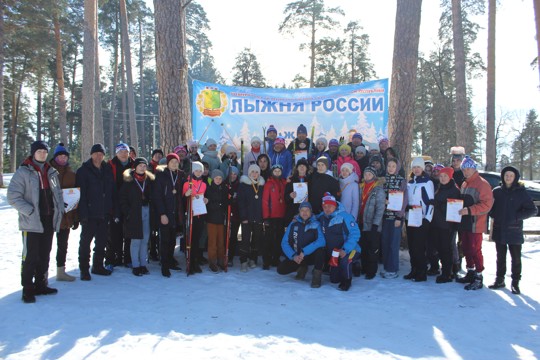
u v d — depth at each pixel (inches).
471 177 239.3
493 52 662.5
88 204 230.4
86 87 613.0
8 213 548.1
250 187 265.9
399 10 335.3
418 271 246.8
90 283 229.1
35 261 195.9
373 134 356.2
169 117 319.9
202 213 251.1
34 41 937.5
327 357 142.2
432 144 1233.4
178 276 250.2
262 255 281.9
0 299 199.8
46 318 175.3
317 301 206.5
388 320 181.0
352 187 258.5
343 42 1157.1
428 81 1274.6
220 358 139.6
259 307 194.7
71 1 995.9
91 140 617.9
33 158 198.7
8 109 1588.3
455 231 257.6
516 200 222.4
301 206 245.3
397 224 254.2
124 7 902.4
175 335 158.4
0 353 143.4
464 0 757.9
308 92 361.4
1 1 751.7
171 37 319.6
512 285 222.8
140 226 244.8
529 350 151.8
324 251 240.1
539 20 378.9
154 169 288.4
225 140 362.9
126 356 141.1
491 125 667.4
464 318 184.5
